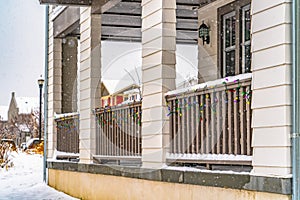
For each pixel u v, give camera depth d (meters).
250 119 6.16
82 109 10.84
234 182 6.10
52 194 11.74
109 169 9.27
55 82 13.16
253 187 5.77
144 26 8.27
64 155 12.28
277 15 5.53
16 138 45.34
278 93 5.49
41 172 17.86
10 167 19.61
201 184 6.71
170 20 7.82
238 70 9.14
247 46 8.99
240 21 9.14
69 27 12.20
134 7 10.95
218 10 9.79
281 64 5.46
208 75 9.96
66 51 13.42
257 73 5.80
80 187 10.77
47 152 13.41
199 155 7.12
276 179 5.43
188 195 7.01
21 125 50.97
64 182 11.82
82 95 10.85
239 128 6.43
